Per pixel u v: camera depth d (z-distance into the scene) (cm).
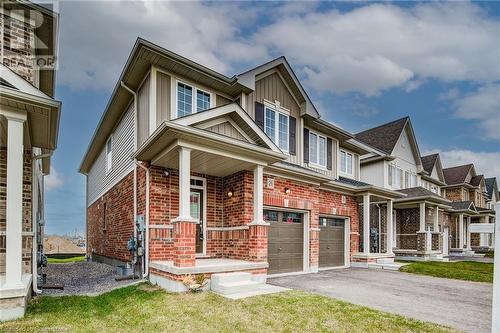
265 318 550
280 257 1066
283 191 1070
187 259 730
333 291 807
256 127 917
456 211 2484
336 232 1368
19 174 552
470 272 1184
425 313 609
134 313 577
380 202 1678
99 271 1156
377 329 507
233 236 968
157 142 777
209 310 590
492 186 3897
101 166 1638
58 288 811
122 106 1185
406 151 2284
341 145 1712
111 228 1312
